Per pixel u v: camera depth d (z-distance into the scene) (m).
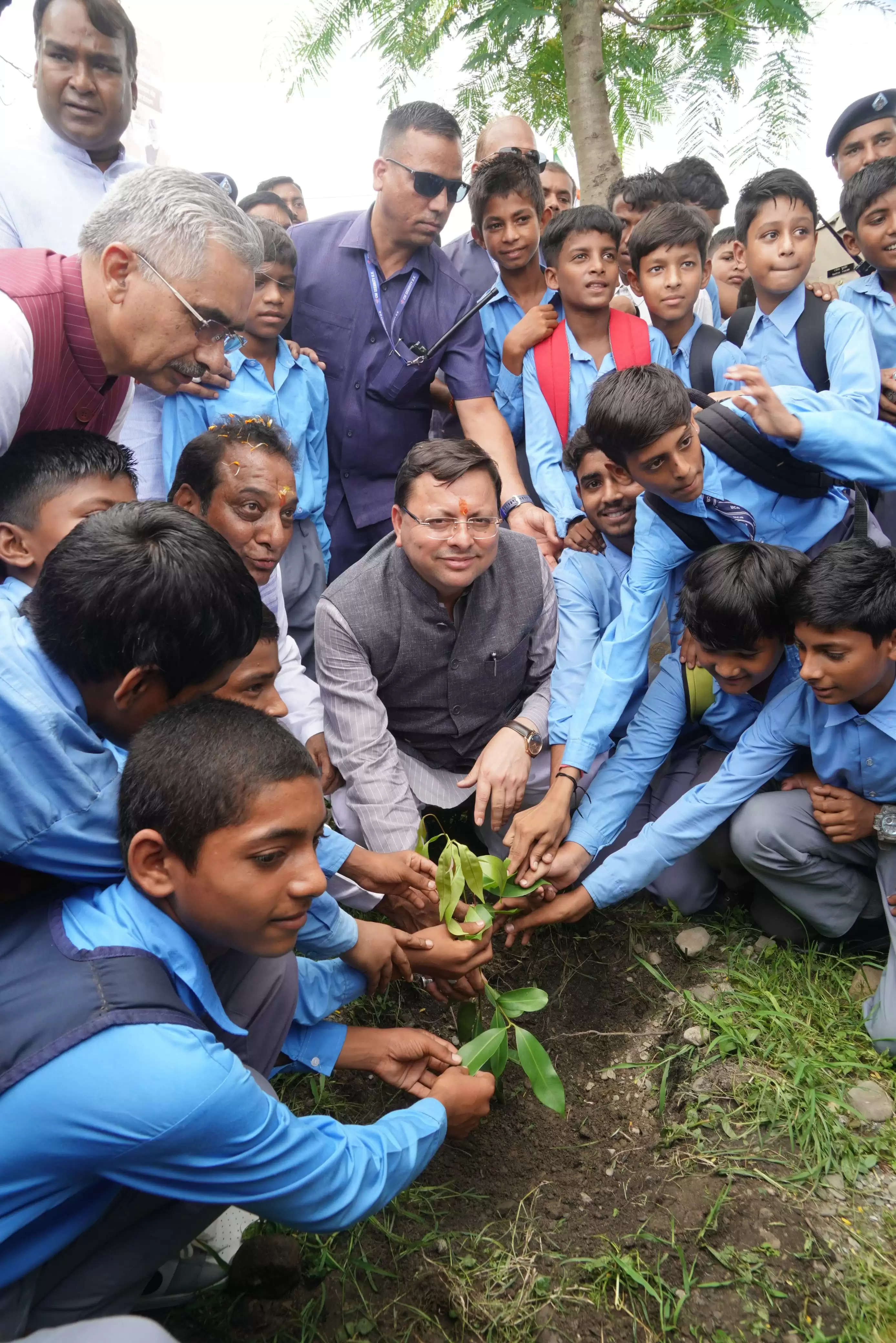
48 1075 1.44
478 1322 1.93
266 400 3.30
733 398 2.64
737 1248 2.02
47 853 1.67
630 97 4.66
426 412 3.85
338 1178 1.67
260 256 2.11
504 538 2.89
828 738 2.50
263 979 1.98
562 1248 2.08
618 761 2.86
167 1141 1.47
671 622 3.07
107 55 2.94
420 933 2.34
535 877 2.62
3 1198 1.48
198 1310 1.92
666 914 2.98
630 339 3.63
